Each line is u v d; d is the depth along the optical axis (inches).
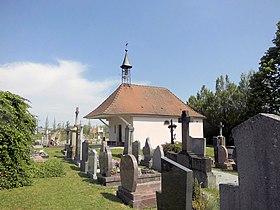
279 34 995.3
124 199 243.9
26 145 313.1
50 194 265.6
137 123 983.0
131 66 1195.3
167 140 1039.6
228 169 488.4
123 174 257.4
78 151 526.6
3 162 287.1
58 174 373.1
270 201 103.3
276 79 963.3
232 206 122.0
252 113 1035.9
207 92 1596.9
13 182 292.0
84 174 393.7
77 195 263.4
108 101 1098.7
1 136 281.7
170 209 160.2
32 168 345.4
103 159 337.1
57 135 1477.6
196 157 347.6
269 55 1026.1
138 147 543.8
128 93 1105.4
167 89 1273.4
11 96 301.7
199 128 1157.1
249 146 113.7
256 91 1011.3
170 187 161.6
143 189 256.5
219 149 520.7
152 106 1079.0
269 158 104.4
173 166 159.6
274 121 103.0
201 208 172.1
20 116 307.6
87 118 1132.5
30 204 229.9
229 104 1375.5
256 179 109.7
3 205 225.8
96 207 224.1
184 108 1173.1
